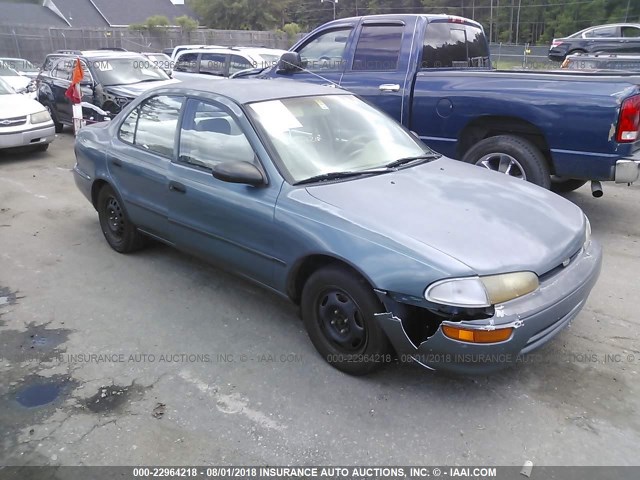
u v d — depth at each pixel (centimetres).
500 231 311
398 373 336
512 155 573
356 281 309
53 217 643
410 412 302
